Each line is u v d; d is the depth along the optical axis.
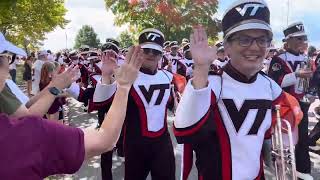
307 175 5.09
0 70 1.74
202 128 2.29
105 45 7.93
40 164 1.50
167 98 4.44
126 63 1.97
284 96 2.71
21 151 1.47
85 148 1.67
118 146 5.07
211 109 2.40
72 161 1.58
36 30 29.38
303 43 5.64
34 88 12.34
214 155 2.44
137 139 4.27
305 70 5.49
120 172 6.18
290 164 2.66
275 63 5.58
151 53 4.33
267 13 2.36
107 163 5.18
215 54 2.19
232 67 2.47
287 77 5.46
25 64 17.03
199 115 2.23
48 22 26.78
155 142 4.28
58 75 3.13
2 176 1.44
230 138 2.41
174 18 19.89
